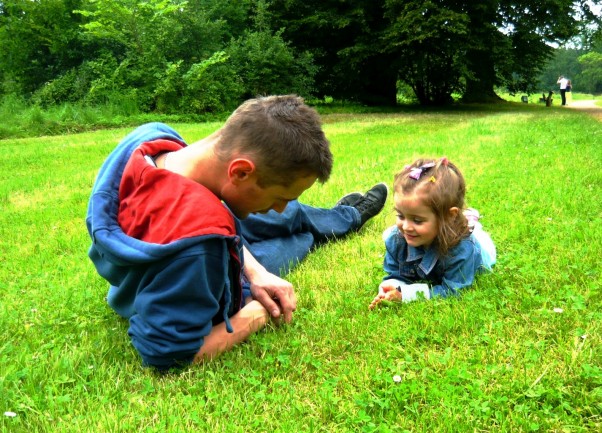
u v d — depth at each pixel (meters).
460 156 7.11
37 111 14.81
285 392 2.08
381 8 23.83
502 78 26.45
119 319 2.76
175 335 2.14
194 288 2.12
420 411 1.96
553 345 2.29
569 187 4.82
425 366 2.21
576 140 8.30
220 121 17.33
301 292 3.03
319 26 23.17
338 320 2.66
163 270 2.10
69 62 20.73
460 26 20.80
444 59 23.69
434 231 2.84
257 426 1.90
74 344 2.50
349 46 24.73
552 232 3.62
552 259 3.19
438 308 2.69
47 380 2.18
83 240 4.29
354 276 3.24
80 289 3.17
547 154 6.82
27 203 5.69
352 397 2.04
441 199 2.75
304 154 2.05
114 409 2.00
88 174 7.27
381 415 1.92
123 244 2.12
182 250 2.08
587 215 4.01
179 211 2.14
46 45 20.92
